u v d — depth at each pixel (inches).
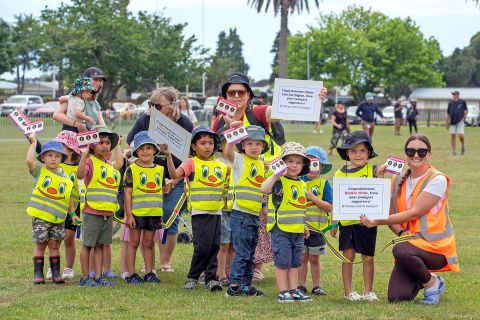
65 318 282.5
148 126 376.8
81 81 395.5
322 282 357.7
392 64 3378.4
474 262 397.4
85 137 337.7
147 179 349.4
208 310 296.7
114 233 457.1
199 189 336.5
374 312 293.1
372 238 321.4
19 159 964.6
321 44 3260.3
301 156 318.0
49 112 1647.4
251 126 329.1
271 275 380.2
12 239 446.0
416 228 319.0
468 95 3336.6
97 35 2075.5
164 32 2167.8
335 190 311.6
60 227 348.5
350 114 2325.3
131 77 2142.0
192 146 346.9
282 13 1774.1
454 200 628.1
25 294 325.4
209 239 335.9
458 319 283.7
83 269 344.8
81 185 351.3
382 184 313.1
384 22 3376.0
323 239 338.6
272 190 315.9
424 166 321.7
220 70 3821.4
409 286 317.4
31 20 2118.6
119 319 282.0
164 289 335.0
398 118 1616.6
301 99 351.3
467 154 1067.3
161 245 380.5
